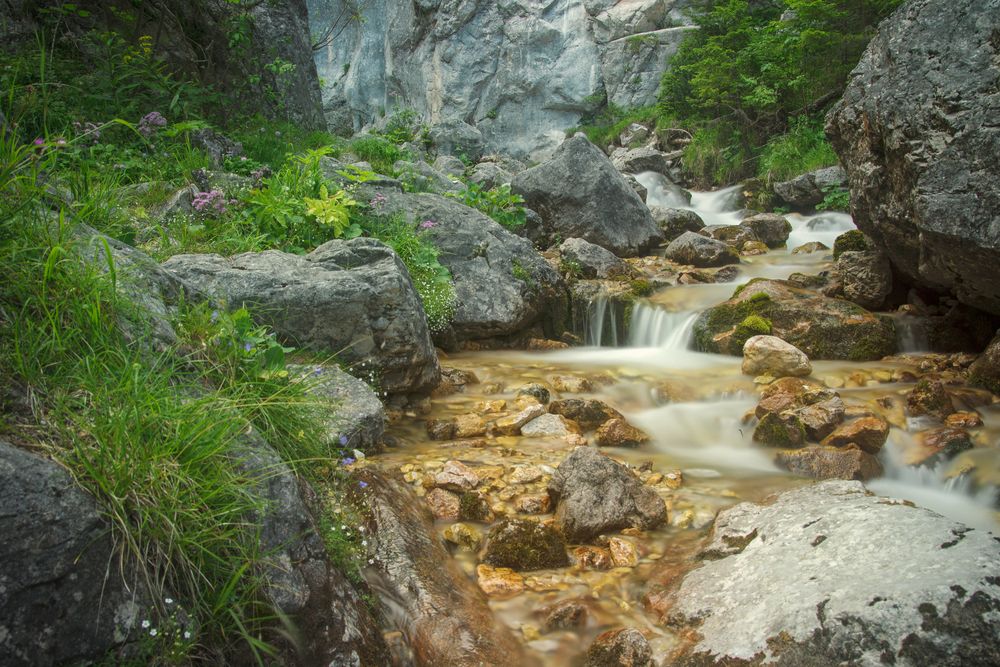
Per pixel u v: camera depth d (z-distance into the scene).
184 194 6.49
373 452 4.32
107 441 2.21
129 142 7.86
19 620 1.83
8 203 2.66
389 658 2.55
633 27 24.47
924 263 5.75
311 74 15.36
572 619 2.93
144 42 10.16
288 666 2.25
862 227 6.48
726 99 16.77
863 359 6.36
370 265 5.27
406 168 9.50
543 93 26.50
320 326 4.86
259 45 13.34
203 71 11.65
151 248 5.46
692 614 2.84
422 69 29.27
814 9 14.72
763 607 2.66
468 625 2.83
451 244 7.26
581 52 25.66
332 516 3.04
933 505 4.18
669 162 17.50
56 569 1.90
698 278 8.62
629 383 5.89
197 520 2.25
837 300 6.96
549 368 6.27
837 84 15.45
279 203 6.64
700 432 5.07
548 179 10.05
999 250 4.73
